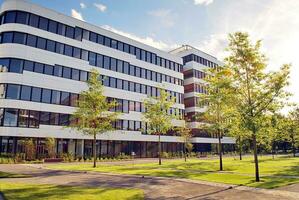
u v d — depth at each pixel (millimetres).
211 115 25766
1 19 40781
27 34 40281
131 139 52562
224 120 24812
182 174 20703
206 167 27141
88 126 30266
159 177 18859
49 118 40812
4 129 36219
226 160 40656
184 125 51438
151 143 56875
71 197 10992
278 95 17141
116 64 52406
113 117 31375
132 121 53438
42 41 41875
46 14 42875
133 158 48031
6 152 36125
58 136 41469
